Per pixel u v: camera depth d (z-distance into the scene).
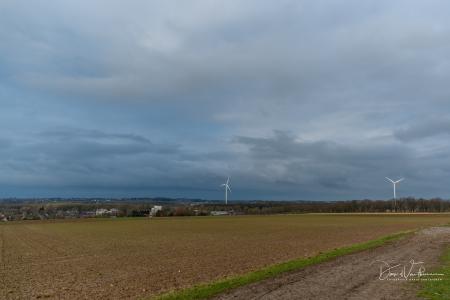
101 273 23.59
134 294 17.05
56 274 23.66
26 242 48.28
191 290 16.41
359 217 117.75
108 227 79.56
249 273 20.69
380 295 14.58
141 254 33.53
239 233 58.03
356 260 24.41
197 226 79.81
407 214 141.12
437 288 15.75
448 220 94.62
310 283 16.89
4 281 21.45
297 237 48.59
